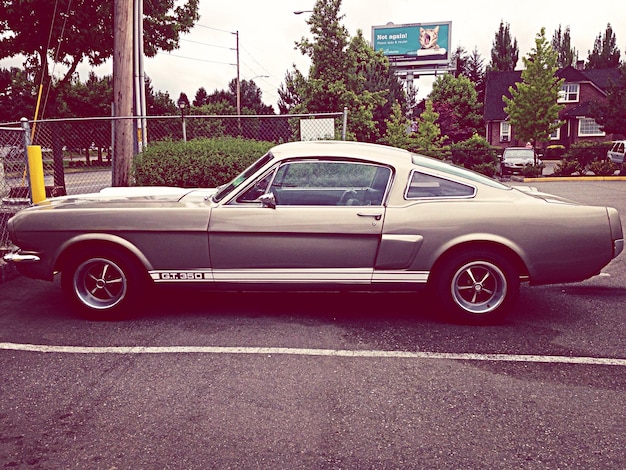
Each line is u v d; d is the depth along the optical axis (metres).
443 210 4.75
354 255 4.82
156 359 4.19
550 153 42.59
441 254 4.77
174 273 4.95
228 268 4.92
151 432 3.15
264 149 9.58
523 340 4.57
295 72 21.08
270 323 4.99
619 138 44.72
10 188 8.63
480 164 25.94
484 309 4.88
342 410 3.39
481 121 52.59
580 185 19.97
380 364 4.08
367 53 24.36
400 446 3.00
